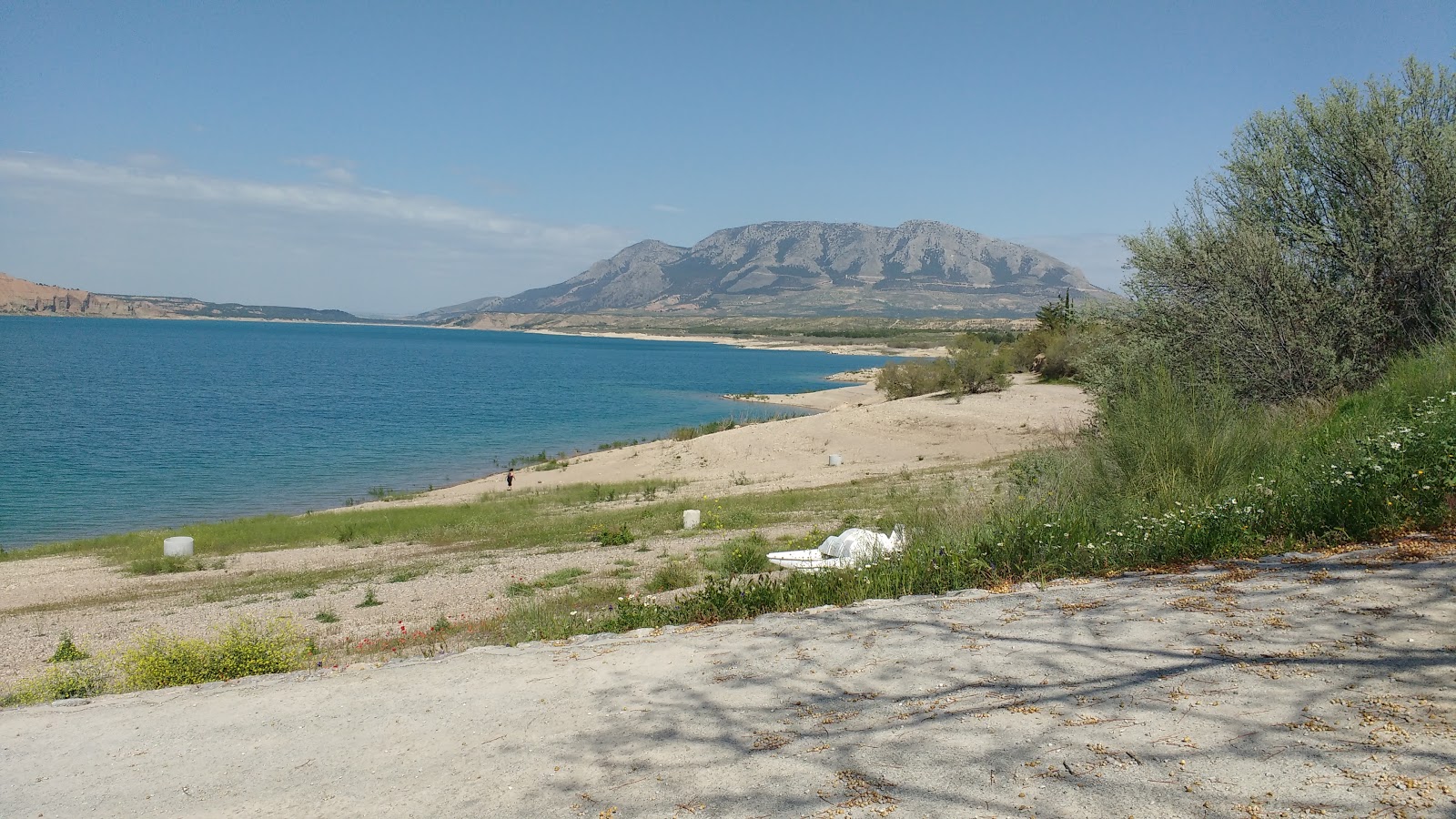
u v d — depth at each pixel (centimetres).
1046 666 416
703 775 341
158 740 441
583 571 1397
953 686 406
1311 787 278
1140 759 311
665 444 4112
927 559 695
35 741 453
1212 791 283
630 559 1492
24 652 1137
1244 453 840
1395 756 290
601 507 2516
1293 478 698
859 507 1898
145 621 1303
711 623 622
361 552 1966
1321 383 1170
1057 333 5966
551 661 526
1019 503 893
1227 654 398
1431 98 1189
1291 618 435
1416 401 877
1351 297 1205
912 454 3538
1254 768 295
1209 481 798
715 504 2270
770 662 477
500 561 1611
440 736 412
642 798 326
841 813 296
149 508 3138
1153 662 403
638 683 464
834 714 390
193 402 6912
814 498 2248
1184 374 1209
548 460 4162
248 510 3106
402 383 9431
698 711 414
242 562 1916
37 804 371
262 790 368
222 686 536
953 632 491
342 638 1012
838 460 3397
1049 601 537
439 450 4703
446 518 2444
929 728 360
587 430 5616
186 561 1934
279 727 445
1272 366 1212
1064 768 311
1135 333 1341
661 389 9100
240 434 5184
